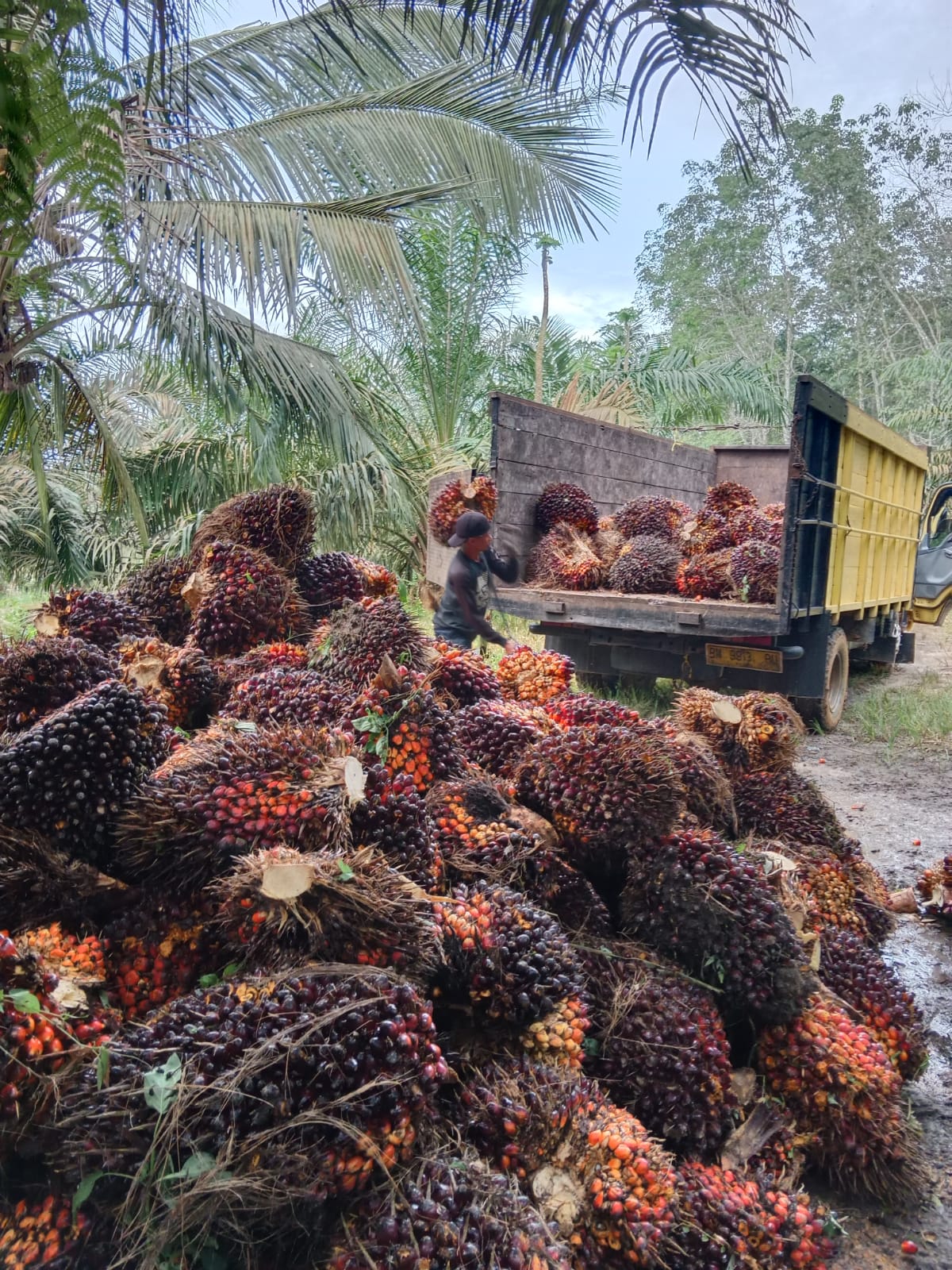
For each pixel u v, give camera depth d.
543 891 2.59
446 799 2.62
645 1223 1.82
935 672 10.46
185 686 3.20
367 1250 1.51
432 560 8.98
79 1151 1.53
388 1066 1.62
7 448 6.71
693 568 7.08
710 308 31.03
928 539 12.86
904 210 27.50
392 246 7.41
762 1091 2.46
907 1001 2.97
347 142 7.53
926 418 22.00
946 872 4.30
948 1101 2.94
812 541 6.61
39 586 10.65
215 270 6.64
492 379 14.94
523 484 7.77
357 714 2.72
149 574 4.13
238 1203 1.51
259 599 3.74
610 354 17.58
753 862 2.74
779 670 6.84
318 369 7.77
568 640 7.96
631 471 9.50
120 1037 1.81
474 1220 1.59
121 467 6.93
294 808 2.12
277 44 7.20
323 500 8.90
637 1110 2.25
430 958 1.95
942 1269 2.25
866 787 6.29
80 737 2.20
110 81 1.11
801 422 6.13
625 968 2.49
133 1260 1.50
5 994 1.58
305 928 1.88
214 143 7.06
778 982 2.47
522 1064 1.99
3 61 0.98
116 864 2.23
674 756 3.00
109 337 6.71
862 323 29.95
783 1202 2.09
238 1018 1.65
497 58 1.27
